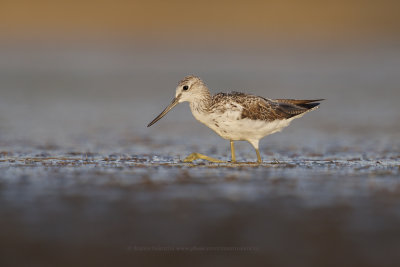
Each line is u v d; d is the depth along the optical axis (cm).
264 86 3136
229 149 1691
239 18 5612
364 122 2184
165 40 5131
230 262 745
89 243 792
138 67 4038
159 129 2070
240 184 1115
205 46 4941
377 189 1068
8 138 1781
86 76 3591
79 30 5303
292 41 5075
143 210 928
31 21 5338
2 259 738
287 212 920
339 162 1410
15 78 3428
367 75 3625
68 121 2184
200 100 1454
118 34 5253
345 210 930
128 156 1496
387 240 800
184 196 1015
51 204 954
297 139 1859
